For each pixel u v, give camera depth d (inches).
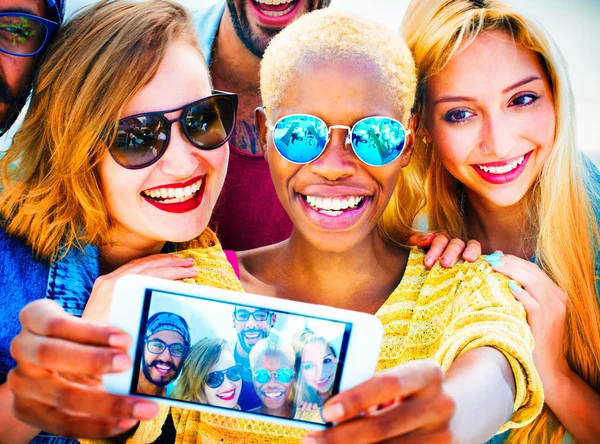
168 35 19.2
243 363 13.3
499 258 20.5
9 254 20.5
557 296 20.6
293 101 16.3
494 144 21.5
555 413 22.0
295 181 16.7
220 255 19.1
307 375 13.2
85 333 12.1
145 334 13.1
